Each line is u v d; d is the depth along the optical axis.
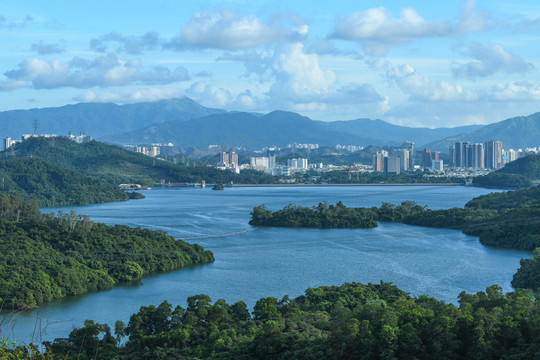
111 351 128.38
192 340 133.62
